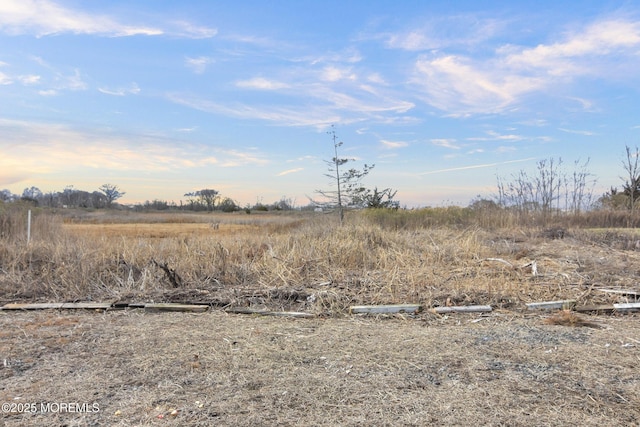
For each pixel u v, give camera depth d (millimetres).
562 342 4215
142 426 2703
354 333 4594
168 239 9906
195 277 7137
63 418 2799
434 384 3287
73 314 5488
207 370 3572
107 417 2812
